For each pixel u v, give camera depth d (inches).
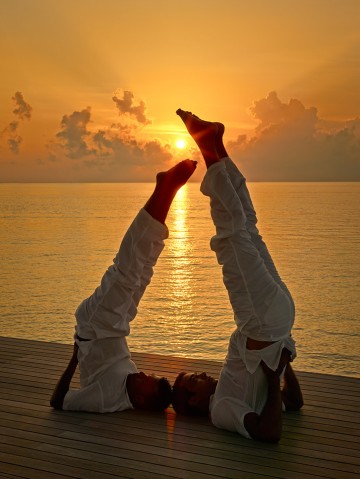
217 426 104.7
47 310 868.0
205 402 107.9
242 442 98.3
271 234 2241.6
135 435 101.4
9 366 141.1
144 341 624.7
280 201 5807.1
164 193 109.0
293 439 99.2
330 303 925.8
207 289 1019.9
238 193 111.5
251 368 101.5
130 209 4534.9
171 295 955.3
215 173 104.4
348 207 4436.5
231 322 730.2
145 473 87.1
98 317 111.7
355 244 1854.1
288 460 91.2
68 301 943.7
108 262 1478.8
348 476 85.8
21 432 102.9
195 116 107.0
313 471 87.4
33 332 722.2
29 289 1081.4
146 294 964.0
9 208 4815.5
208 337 642.8
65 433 102.3
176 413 113.0
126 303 112.1
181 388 109.7
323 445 96.7
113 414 111.9
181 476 86.1
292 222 2935.5
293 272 1283.2
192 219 3321.9
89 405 111.7
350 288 1071.0
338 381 128.6
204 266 1352.1
